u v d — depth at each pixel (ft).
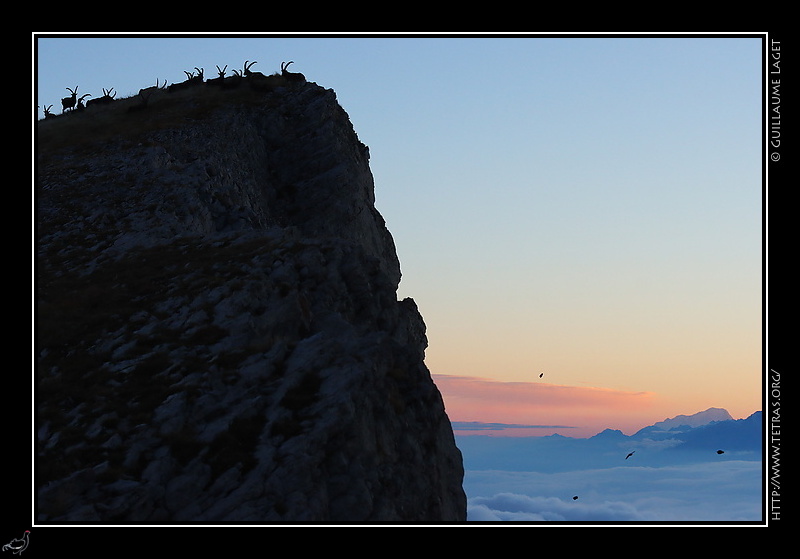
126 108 269.85
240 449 95.45
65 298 127.44
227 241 146.92
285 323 120.57
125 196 181.27
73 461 90.84
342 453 97.35
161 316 121.08
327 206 244.42
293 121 269.85
